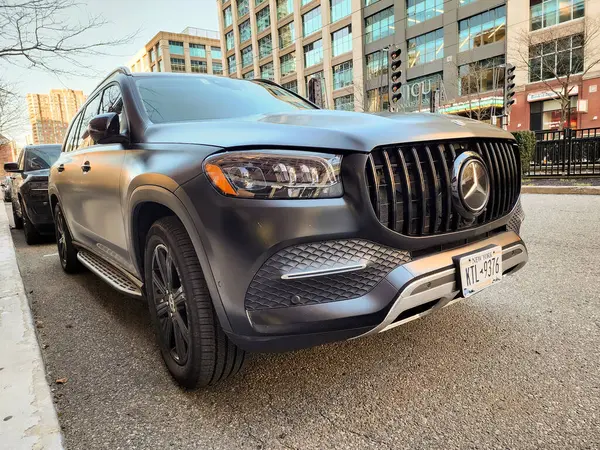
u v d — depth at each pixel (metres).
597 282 3.43
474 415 1.86
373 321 1.78
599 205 7.36
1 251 4.97
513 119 26.61
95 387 2.24
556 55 24.25
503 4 26.36
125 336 2.88
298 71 42.66
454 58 29.00
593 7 22.83
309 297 1.74
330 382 2.18
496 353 2.39
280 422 1.88
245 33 52.12
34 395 1.92
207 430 1.85
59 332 3.01
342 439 1.75
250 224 1.70
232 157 1.76
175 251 2.00
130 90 2.82
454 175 2.00
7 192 15.58
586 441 1.67
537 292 3.28
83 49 5.80
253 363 2.41
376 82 34.19
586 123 23.92
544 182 11.33
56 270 4.83
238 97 3.07
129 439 1.81
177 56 75.88
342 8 36.72
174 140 2.17
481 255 2.11
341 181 1.78
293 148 1.77
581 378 2.10
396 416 1.88
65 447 1.68
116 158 2.67
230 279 1.74
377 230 1.79
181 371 2.12
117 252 2.89
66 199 3.91
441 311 3.01
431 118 2.20
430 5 30.12
